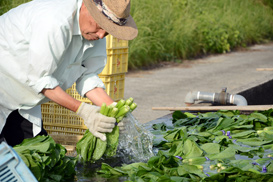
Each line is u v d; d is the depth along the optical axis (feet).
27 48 8.94
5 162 5.60
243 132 11.05
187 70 34.12
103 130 9.02
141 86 27.27
